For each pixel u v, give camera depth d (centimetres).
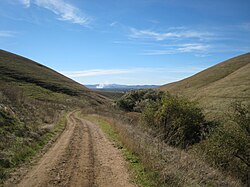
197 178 955
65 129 2242
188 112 2286
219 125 2042
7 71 8931
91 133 2017
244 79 4822
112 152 1341
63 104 6372
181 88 7400
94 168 1054
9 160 1023
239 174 1642
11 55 11956
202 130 2195
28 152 1225
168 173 906
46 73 10925
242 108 1783
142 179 917
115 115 3619
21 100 2886
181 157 1280
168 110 2312
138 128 2339
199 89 6022
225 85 4872
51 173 968
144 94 5041
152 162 1032
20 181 870
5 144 1201
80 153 1312
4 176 887
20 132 1505
